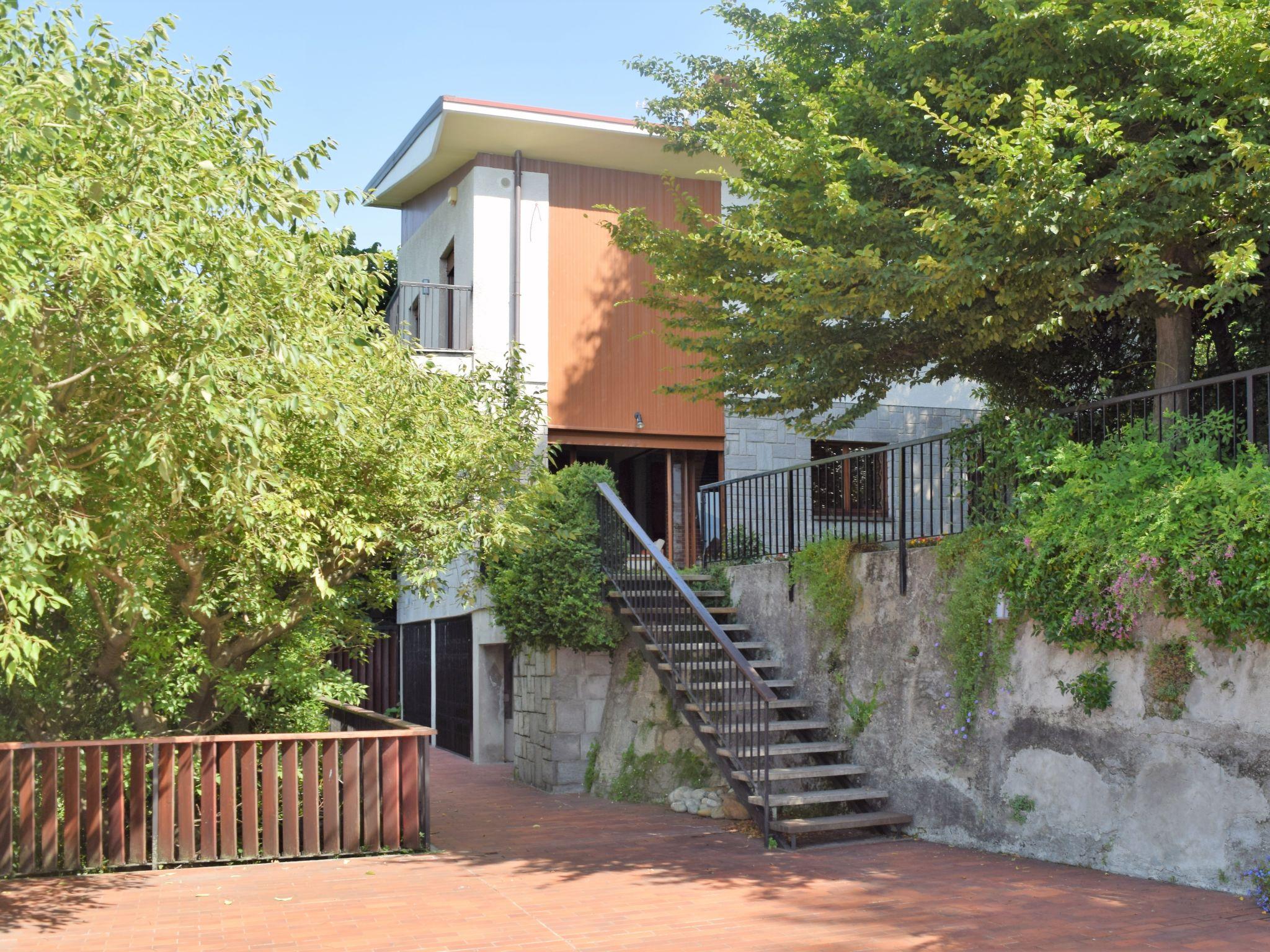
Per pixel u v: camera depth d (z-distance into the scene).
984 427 8.28
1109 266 8.16
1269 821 6.02
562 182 15.84
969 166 8.34
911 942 5.41
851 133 9.20
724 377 10.46
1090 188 6.84
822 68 10.14
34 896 6.88
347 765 8.42
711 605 11.73
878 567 9.31
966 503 8.62
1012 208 6.96
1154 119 7.75
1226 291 6.49
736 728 9.63
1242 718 6.21
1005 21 7.61
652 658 10.81
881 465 9.67
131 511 6.41
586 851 8.39
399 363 8.95
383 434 8.30
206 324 5.77
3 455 5.40
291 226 7.28
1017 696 7.77
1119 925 5.59
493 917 6.16
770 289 8.41
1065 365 10.41
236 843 8.01
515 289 15.27
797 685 10.27
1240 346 10.16
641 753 11.68
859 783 9.30
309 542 7.70
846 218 8.02
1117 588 6.73
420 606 19.69
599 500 12.36
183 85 6.67
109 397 6.37
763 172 9.41
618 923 5.95
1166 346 8.70
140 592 7.45
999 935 5.48
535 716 13.38
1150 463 6.78
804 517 11.44
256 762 8.15
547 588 12.28
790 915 6.05
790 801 8.52
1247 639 6.18
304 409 6.18
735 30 11.62
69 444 6.36
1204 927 5.48
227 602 9.08
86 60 5.73
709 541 15.42
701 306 10.12
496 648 16.53
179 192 6.05
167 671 9.04
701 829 9.29
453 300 16.11
